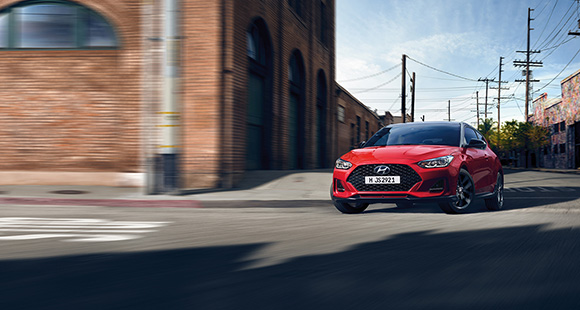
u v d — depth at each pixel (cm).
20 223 640
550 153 4797
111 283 333
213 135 1130
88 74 1172
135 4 1161
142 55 1156
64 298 297
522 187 1284
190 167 1137
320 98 2216
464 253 429
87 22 1177
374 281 336
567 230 552
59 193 1004
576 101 3894
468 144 785
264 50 1538
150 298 296
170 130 974
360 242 490
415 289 315
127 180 1138
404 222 641
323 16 2288
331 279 342
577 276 345
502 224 609
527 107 4872
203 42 1135
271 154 1555
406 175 680
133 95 1159
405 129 852
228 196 970
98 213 766
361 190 704
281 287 321
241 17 1218
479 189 772
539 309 273
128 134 1160
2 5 1183
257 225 627
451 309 274
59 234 550
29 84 1180
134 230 582
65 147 1171
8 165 1180
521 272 358
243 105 1225
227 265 389
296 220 677
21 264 394
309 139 1955
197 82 1138
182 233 558
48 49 1180
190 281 338
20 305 282
